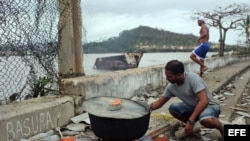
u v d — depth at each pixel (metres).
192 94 4.24
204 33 9.70
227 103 7.34
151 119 5.08
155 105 4.51
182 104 4.62
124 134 3.27
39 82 5.00
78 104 5.18
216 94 8.71
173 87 4.35
